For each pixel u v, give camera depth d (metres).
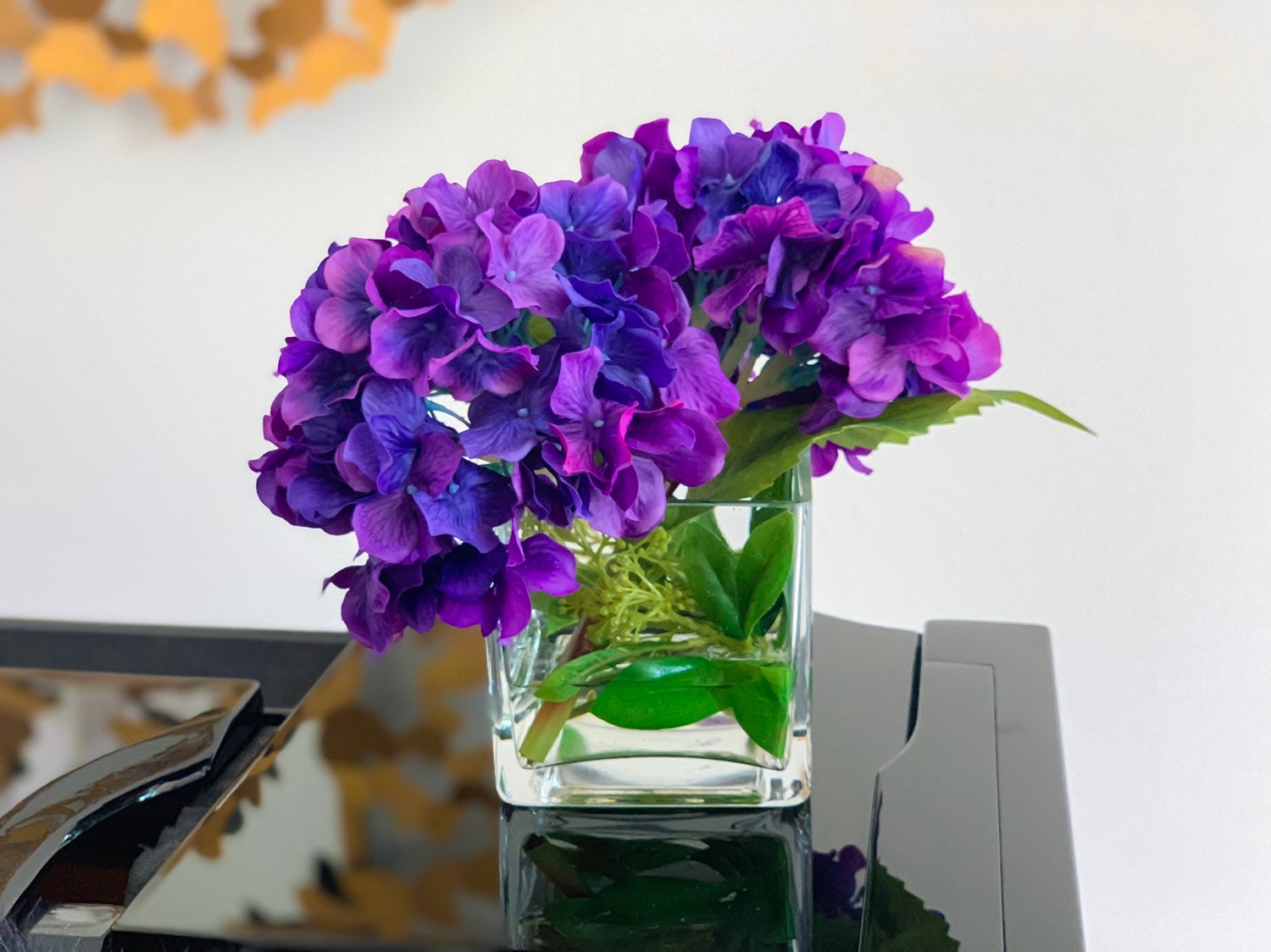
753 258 0.69
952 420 0.73
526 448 0.65
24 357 1.55
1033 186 1.38
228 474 1.57
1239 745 1.46
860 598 1.51
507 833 0.75
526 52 1.42
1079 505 1.44
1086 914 1.53
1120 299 1.39
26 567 1.61
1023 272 1.40
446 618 0.67
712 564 0.72
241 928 0.69
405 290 0.66
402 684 0.90
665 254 0.69
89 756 0.91
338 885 0.72
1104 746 1.49
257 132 1.47
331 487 0.67
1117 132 1.36
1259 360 1.38
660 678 0.74
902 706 0.86
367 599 0.68
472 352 0.66
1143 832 1.50
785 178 0.70
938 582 1.49
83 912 0.77
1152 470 1.42
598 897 0.71
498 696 0.75
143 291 1.53
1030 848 0.73
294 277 1.51
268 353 1.54
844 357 0.68
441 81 1.44
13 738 0.93
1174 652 1.46
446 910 0.70
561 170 1.45
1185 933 1.51
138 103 1.47
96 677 0.99
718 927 0.69
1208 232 1.37
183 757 0.87
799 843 0.74
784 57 1.39
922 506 1.47
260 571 1.59
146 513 1.59
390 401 0.66
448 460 0.65
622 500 0.66
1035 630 0.95
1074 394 1.42
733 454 0.72
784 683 0.73
